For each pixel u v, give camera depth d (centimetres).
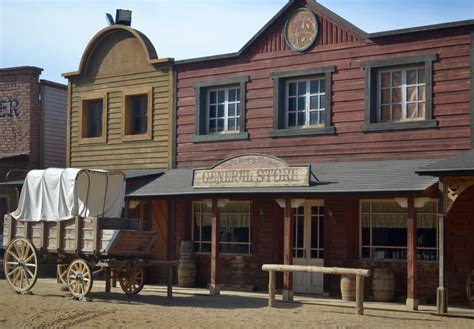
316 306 1631
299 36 1975
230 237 2070
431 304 1705
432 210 1755
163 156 2208
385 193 1552
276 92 2003
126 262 1670
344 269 1517
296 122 1991
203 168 1914
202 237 2128
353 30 1886
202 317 1429
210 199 1883
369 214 1848
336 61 1909
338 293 1862
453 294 1697
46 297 1741
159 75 2236
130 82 2297
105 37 2353
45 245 1758
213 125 2147
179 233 2141
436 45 1762
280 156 1984
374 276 1756
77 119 2405
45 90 2695
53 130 2728
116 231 1630
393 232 1812
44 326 1332
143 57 2272
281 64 2003
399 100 1831
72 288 1709
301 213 1956
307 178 1702
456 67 1733
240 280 2028
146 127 2280
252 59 2056
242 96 2064
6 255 1845
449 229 1712
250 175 1803
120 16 2398
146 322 1365
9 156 2552
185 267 2066
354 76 1880
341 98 1895
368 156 1844
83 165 2381
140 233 1683
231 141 2078
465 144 1708
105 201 1809
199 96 2150
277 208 1983
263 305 1642
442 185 1482
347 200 1861
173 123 2195
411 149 1781
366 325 1345
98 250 1656
